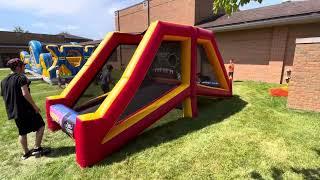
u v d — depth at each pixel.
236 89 10.34
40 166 4.25
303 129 5.43
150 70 7.99
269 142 4.78
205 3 17.59
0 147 5.10
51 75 14.44
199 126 5.80
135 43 7.16
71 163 4.29
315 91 6.58
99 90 10.92
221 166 3.97
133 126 4.97
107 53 6.60
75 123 4.32
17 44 44.66
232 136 5.10
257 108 7.16
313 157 4.20
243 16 14.61
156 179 3.70
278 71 11.90
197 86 6.98
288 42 11.41
